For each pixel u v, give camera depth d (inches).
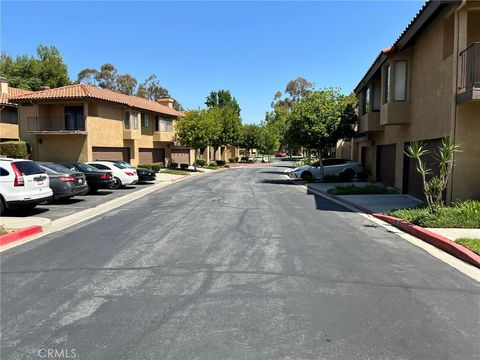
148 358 151.3
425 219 392.8
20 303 205.3
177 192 806.5
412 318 187.6
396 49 645.9
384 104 694.5
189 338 166.9
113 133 1310.3
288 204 601.0
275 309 196.2
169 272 255.6
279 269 261.6
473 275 253.8
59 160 1213.1
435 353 155.8
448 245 312.0
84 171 764.6
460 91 469.1
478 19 516.1
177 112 1905.8
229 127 2207.2
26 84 2126.0
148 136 1577.3
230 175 1411.2
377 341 164.9
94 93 1224.8
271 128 3110.2
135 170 933.2
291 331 173.2
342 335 169.8
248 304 202.4
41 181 496.4
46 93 1214.9
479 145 473.1
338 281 238.5
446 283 237.6
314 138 962.7
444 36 510.9
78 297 213.3
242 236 364.5
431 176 560.1
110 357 152.2
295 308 197.6
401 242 346.0
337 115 959.0
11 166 469.1
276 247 322.0
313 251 309.6
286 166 2294.5
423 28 576.7
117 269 262.8
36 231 392.8
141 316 188.7
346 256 295.7
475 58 436.8
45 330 174.7
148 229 402.9
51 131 1177.4
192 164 1989.4
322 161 1037.2
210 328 175.8
